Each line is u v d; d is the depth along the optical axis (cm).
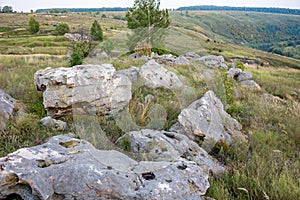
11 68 1184
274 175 384
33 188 277
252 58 3438
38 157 313
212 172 387
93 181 286
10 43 3894
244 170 401
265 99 868
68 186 285
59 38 4022
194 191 306
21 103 602
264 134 548
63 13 13125
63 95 533
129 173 308
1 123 477
